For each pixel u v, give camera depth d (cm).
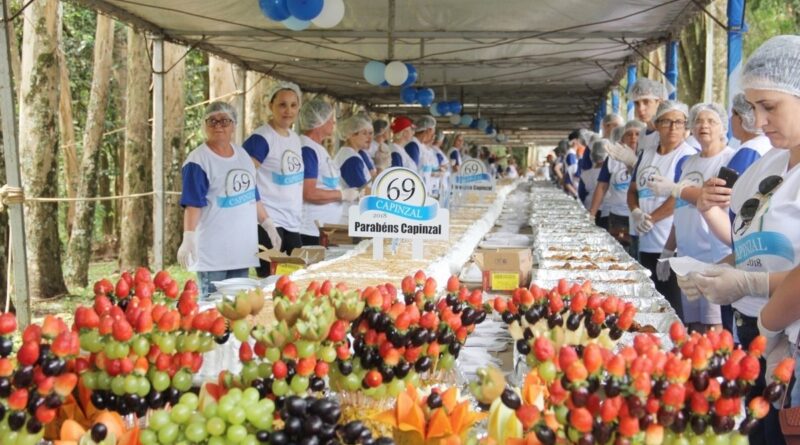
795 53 208
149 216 1142
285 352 170
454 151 1545
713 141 414
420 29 834
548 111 2042
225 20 760
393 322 185
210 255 444
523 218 772
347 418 188
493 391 156
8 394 155
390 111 2048
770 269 231
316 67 1123
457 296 209
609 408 134
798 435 191
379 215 404
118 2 689
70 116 1145
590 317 197
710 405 141
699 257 411
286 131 541
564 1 711
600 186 731
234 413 148
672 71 820
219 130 442
